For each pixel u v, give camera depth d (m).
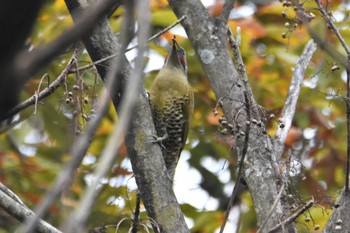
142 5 3.38
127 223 12.09
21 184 12.84
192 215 15.07
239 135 8.42
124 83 8.16
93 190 3.31
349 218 8.24
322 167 15.00
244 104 8.37
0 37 3.36
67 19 13.02
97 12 3.27
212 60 10.31
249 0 15.59
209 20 10.70
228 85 9.93
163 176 8.73
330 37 13.45
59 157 13.24
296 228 8.73
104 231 9.11
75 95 8.11
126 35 3.42
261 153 9.11
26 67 3.28
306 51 10.22
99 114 3.67
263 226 7.47
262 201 8.78
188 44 15.45
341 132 15.15
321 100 15.09
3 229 11.66
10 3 3.35
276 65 15.37
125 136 8.80
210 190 16.66
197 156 16.78
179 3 10.91
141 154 8.73
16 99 3.47
